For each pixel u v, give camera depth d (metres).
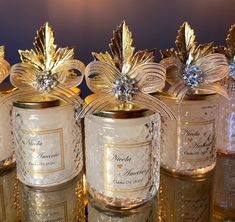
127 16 0.43
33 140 0.32
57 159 0.33
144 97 0.29
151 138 0.30
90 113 0.29
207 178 0.36
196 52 0.32
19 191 0.35
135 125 0.29
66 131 0.33
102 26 0.43
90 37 0.43
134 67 0.28
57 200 0.34
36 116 0.32
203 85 0.32
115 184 0.30
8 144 0.37
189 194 0.34
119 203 0.31
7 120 0.37
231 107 0.38
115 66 0.29
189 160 0.35
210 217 0.31
